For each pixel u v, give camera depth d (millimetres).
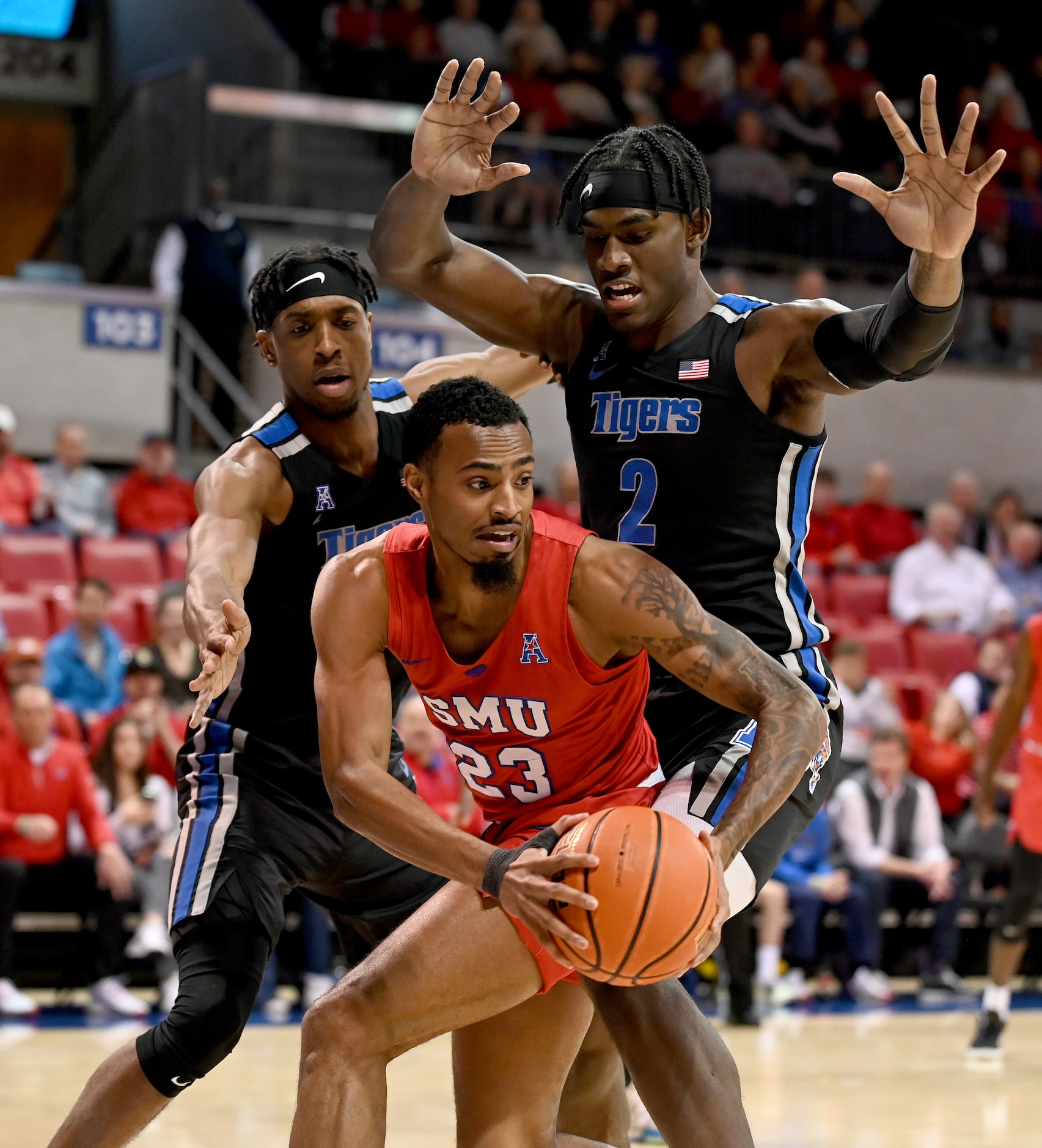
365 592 9000
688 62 48688
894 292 9469
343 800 8703
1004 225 45719
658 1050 9180
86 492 34125
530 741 9359
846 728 28047
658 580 8766
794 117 48188
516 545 8648
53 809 23547
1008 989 22172
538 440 39906
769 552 10258
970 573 36188
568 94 45781
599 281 10188
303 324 11055
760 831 9523
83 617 26969
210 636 8906
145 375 39344
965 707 30281
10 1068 18547
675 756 10328
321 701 8961
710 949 8250
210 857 10773
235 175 41250
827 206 44000
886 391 44344
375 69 46281
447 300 11414
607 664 9109
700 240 10328
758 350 10094
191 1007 10141
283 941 24547
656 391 10289
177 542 33625
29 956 25484
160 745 24672
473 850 8227
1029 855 20453
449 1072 19938
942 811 28969
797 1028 23344
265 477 11203
